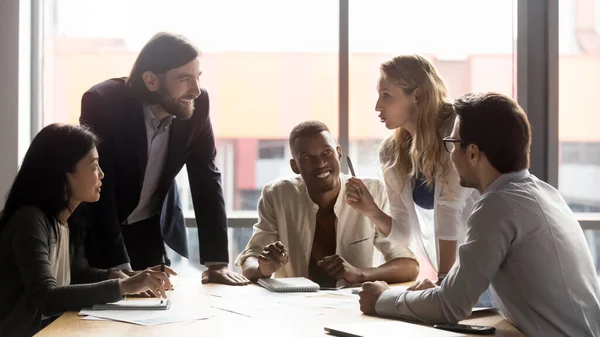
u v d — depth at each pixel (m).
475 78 3.42
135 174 2.70
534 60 3.38
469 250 1.78
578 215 3.41
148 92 2.64
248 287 2.48
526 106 3.37
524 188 1.83
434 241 2.69
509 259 1.79
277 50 3.43
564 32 3.39
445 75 3.41
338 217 2.81
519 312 1.79
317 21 3.41
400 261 2.70
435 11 3.40
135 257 2.85
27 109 3.35
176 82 2.60
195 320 1.88
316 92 3.43
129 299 2.16
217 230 2.79
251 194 3.46
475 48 3.41
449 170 2.49
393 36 3.40
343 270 2.56
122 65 3.42
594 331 1.80
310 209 2.83
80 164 2.22
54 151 2.21
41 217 2.15
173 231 2.92
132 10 3.42
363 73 3.40
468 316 1.92
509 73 3.41
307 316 1.94
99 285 2.02
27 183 2.20
